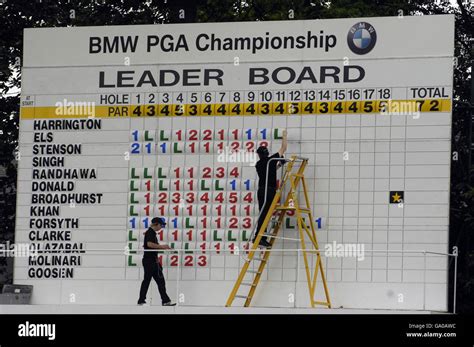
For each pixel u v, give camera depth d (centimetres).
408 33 2538
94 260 2612
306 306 2520
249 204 2573
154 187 2612
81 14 3466
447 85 2509
